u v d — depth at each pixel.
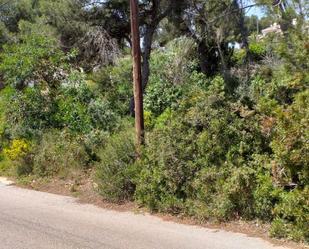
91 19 21.56
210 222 8.25
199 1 20.59
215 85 9.34
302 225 7.09
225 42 21.09
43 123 13.31
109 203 9.83
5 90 13.71
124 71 19.17
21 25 24.14
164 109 16.59
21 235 7.74
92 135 12.17
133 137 10.30
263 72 12.21
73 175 11.71
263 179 7.82
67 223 8.47
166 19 24.27
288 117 7.41
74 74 13.69
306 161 7.14
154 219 8.67
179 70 19.22
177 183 8.84
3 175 13.21
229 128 8.55
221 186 8.27
